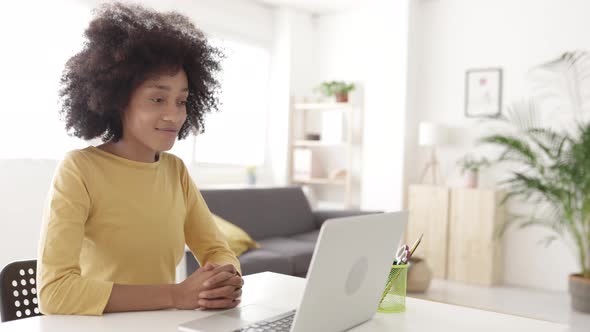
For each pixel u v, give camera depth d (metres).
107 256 1.34
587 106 4.78
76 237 1.24
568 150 4.49
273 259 3.76
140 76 1.32
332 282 1.02
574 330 3.65
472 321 1.28
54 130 4.15
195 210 1.59
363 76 5.98
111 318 1.18
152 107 1.34
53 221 1.24
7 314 1.51
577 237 4.29
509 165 5.16
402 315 1.31
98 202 1.32
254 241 4.37
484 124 5.30
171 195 1.46
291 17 6.06
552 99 4.95
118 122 1.42
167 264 1.43
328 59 6.28
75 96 1.42
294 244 4.30
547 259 4.94
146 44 1.32
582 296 4.12
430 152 5.62
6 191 3.87
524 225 4.79
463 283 5.05
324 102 6.21
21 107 3.97
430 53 5.63
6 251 3.88
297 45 6.15
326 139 5.96
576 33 4.84
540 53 5.01
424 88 5.66
